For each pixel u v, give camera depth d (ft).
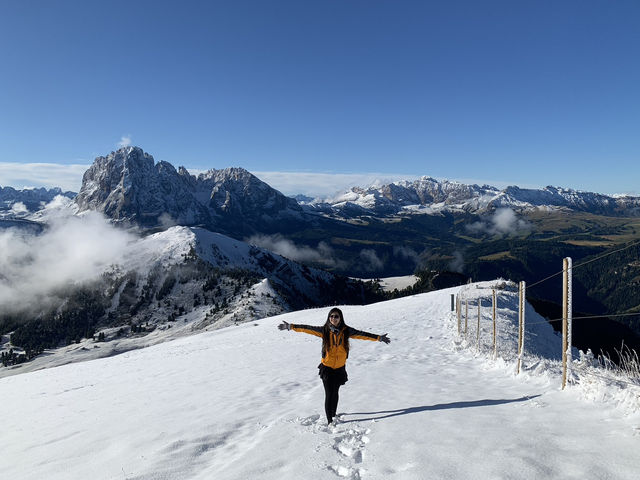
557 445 15.16
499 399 24.49
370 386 34.17
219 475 16.42
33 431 30.73
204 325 582.76
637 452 13.57
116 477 17.74
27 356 615.98
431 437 17.74
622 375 23.27
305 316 174.91
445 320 99.40
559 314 190.39
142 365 75.72
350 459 16.49
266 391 36.96
